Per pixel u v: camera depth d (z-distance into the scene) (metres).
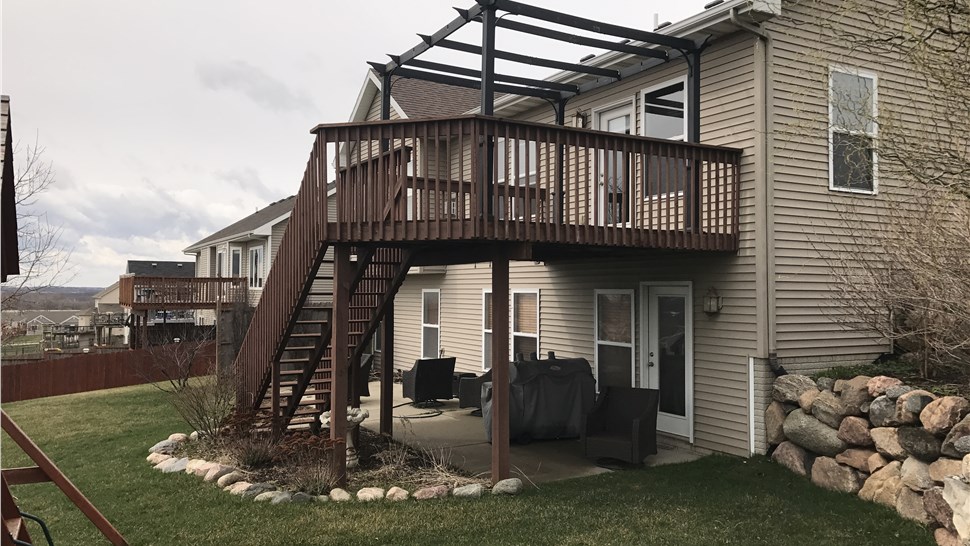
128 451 8.70
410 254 8.01
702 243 7.65
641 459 7.41
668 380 9.05
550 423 8.91
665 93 9.15
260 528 5.48
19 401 17.03
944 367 6.63
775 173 7.73
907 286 6.56
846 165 8.32
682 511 5.82
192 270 47.06
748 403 7.73
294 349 8.52
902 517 5.48
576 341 10.77
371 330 8.73
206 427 8.68
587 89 10.33
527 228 6.47
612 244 7.01
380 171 6.45
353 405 8.84
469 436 9.45
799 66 7.96
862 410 6.28
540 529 5.39
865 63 8.41
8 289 16.02
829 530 5.30
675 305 8.97
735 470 7.20
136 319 26.00
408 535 5.28
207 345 20.75
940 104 8.30
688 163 7.77
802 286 7.85
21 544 3.67
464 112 14.80
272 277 8.41
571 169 10.98
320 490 6.52
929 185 7.00
